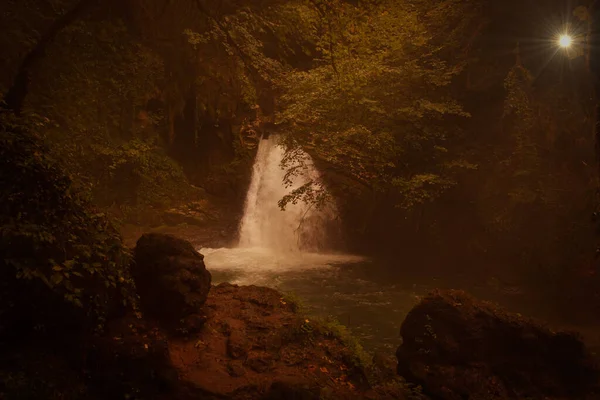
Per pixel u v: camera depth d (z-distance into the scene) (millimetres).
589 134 14148
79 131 15508
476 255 15883
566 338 6734
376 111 14055
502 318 6715
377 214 18859
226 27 11008
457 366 6484
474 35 16984
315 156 16484
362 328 10477
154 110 20781
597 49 13648
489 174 16172
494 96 16953
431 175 14805
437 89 16406
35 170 5379
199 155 22453
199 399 5352
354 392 5984
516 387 6520
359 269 16016
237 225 20219
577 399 6527
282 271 15695
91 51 16328
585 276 13203
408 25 15203
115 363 5238
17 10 14602
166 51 20484
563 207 14328
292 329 6828
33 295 5062
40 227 5117
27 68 8406
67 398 4797
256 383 5699
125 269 6035
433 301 6707
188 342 6301
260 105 22234
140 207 18828
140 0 19172
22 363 4828
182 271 6418
